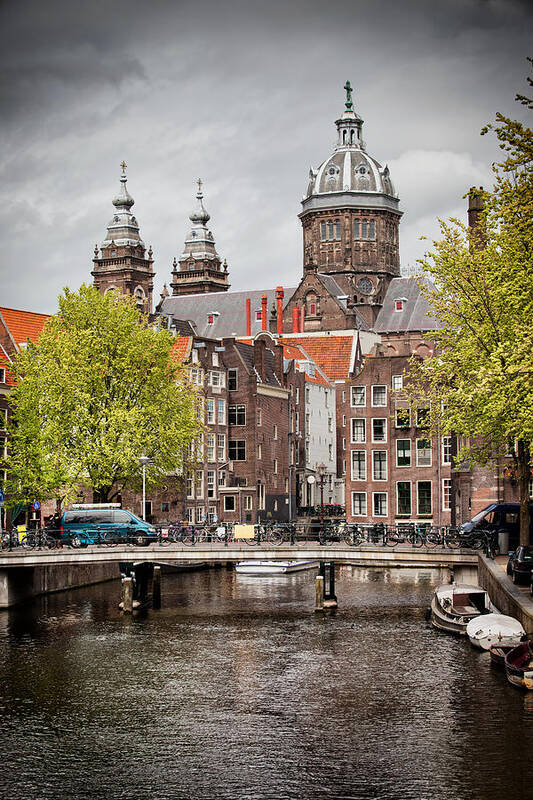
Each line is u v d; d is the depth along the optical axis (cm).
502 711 3975
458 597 5584
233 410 11144
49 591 6988
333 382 14575
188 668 4806
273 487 11612
